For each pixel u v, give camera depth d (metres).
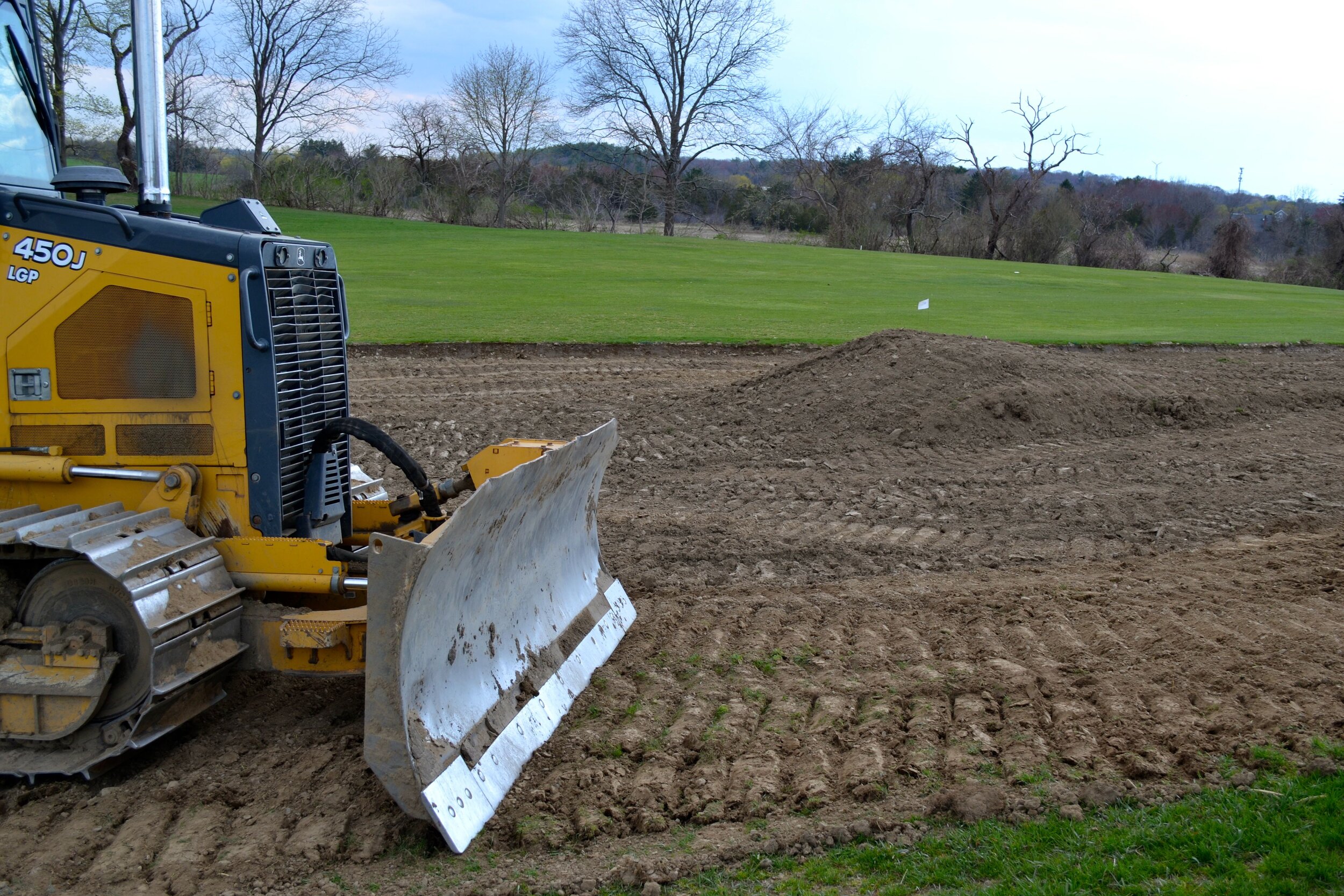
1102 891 3.61
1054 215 58.78
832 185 67.25
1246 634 6.08
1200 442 12.16
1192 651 5.80
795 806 4.30
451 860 3.95
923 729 4.93
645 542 8.10
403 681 3.95
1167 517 8.92
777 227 69.69
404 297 24.41
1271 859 3.72
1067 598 6.84
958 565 7.66
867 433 11.83
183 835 4.05
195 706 4.65
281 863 3.90
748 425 12.21
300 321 5.00
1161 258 64.00
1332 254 54.72
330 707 5.16
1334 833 3.84
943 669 5.67
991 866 3.81
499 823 4.20
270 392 4.71
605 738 4.89
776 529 8.52
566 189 67.12
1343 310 31.30
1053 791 4.32
